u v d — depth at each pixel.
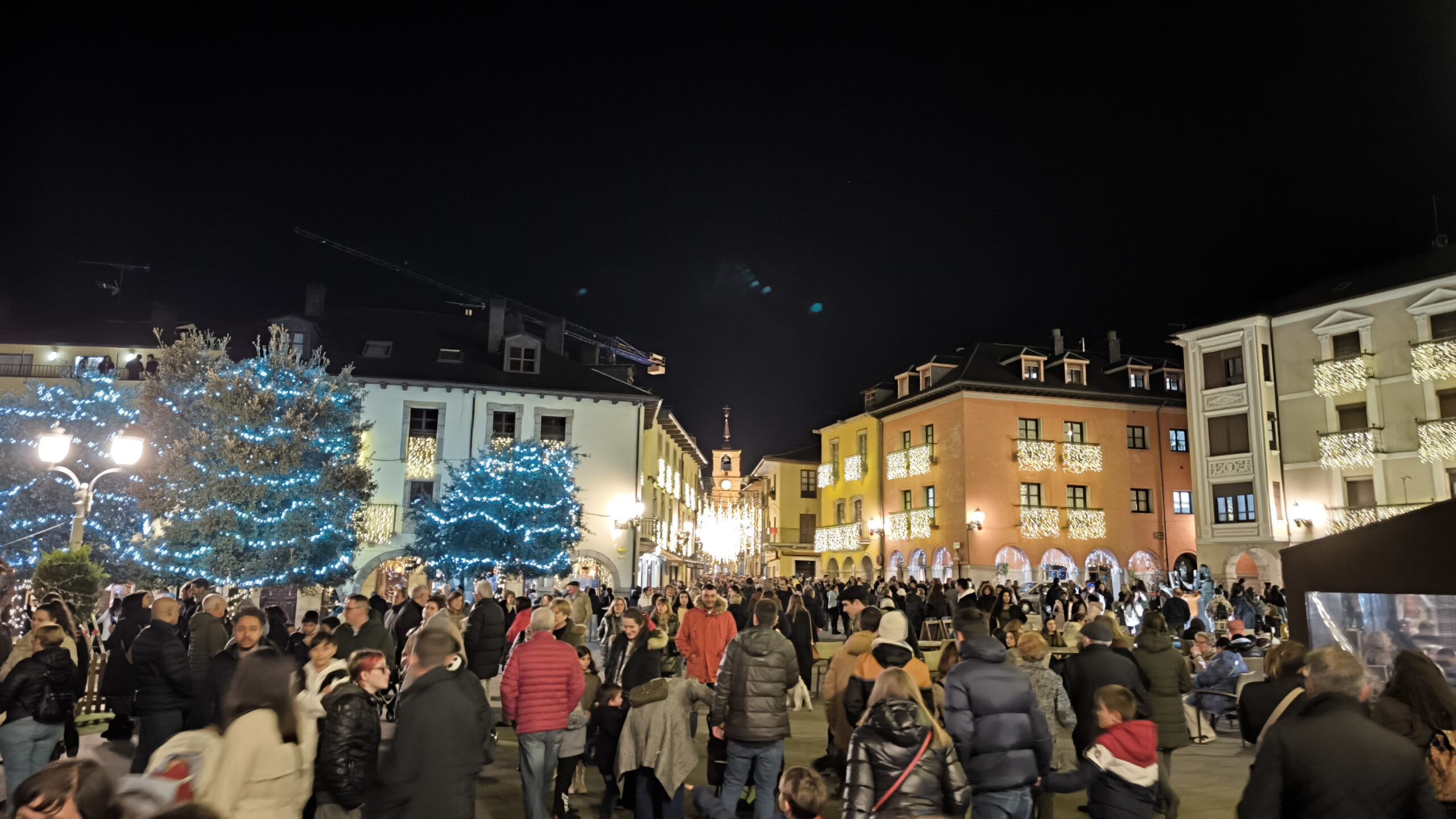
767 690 7.30
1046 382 46.25
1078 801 9.41
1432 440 33.16
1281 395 38.50
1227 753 12.05
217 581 26.19
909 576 48.31
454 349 40.53
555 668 7.66
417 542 33.78
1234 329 39.62
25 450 31.42
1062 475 45.12
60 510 30.81
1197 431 40.59
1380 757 3.92
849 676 8.02
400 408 37.44
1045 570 43.78
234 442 26.66
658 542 47.56
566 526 33.41
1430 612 9.15
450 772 5.18
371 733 5.16
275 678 4.73
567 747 8.30
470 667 12.74
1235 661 13.20
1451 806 5.06
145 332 42.06
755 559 76.56
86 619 14.65
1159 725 7.93
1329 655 4.20
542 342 42.16
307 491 27.64
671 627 16.00
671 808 7.41
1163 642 8.16
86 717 12.91
